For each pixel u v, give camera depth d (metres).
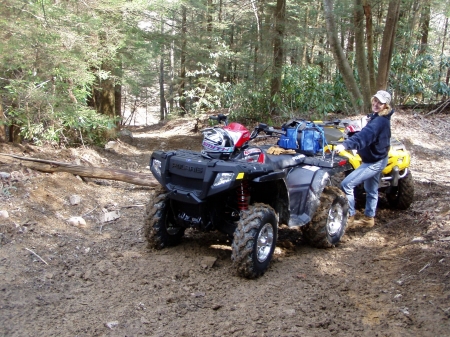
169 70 24.70
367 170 5.13
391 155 5.70
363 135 4.84
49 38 7.14
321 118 12.53
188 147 12.16
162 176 4.43
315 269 4.48
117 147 10.62
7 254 4.50
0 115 7.57
